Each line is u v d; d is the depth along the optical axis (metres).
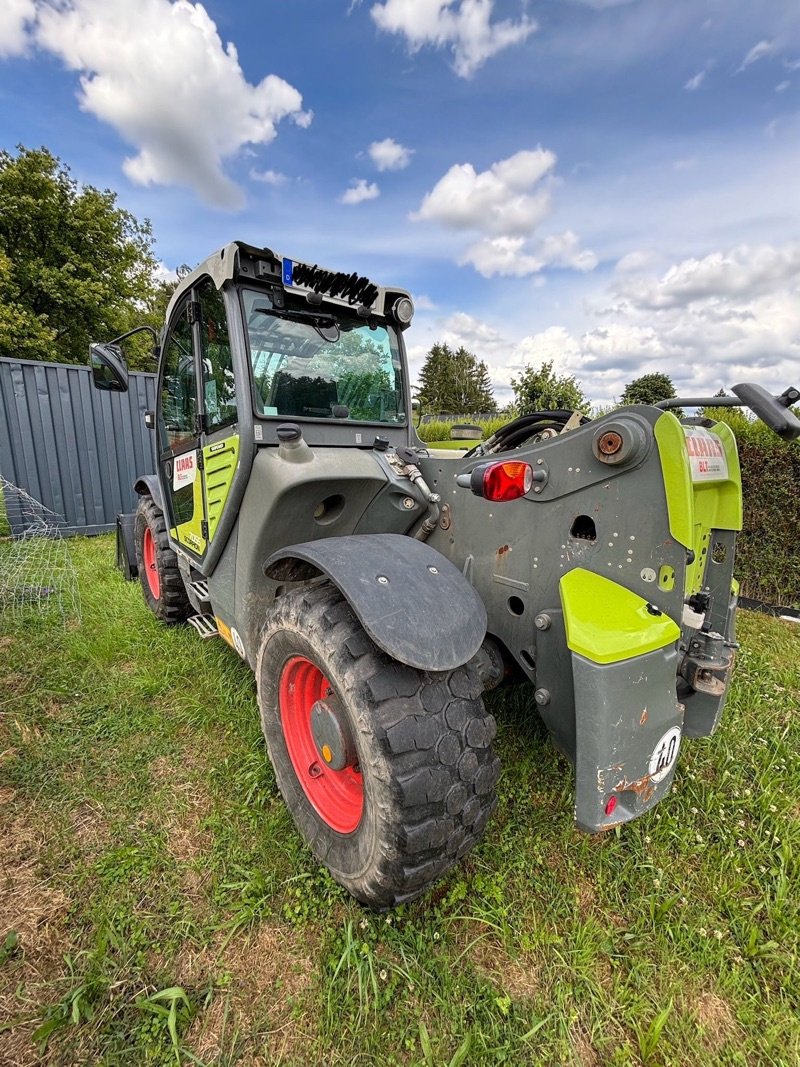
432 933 1.49
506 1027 1.28
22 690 2.77
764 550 4.46
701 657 1.58
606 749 1.29
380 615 1.34
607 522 1.46
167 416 3.06
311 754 1.80
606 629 1.32
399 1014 1.30
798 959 1.46
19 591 4.12
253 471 2.00
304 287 2.14
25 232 20.38
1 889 1.62
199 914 1.56
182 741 2.39
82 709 2.62
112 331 22.89
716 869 1.75
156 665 3.04
